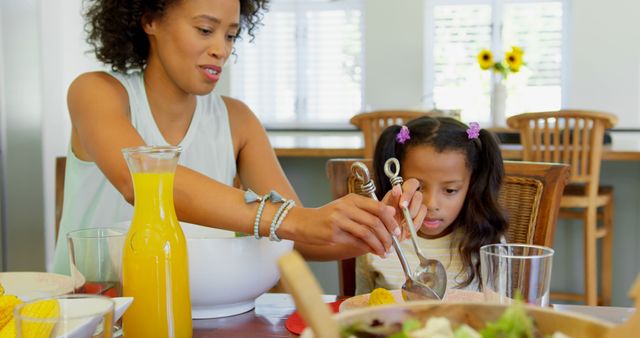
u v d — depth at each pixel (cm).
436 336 41
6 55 302
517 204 135
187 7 108
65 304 65
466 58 485
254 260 86
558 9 467
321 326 38
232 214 89
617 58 446
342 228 86
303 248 116
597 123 241
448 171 128
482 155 133
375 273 140
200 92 115
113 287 80
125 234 82
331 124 507
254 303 94
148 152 72
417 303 45
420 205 102
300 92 509
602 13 445
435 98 491
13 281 94
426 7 484
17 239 315
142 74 130
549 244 131
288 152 262
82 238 80
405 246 138
